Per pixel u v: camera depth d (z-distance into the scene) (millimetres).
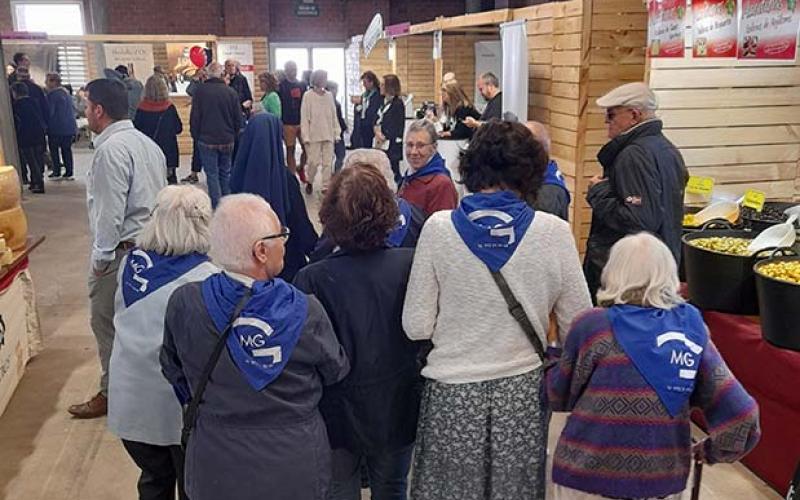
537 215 1654
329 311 1716
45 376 3598
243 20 13352
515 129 1670
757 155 4117
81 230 6609
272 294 1534
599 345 1568
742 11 3072
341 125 8688
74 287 5012
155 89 8008
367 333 1710
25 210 7469
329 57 14148
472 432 1638
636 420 1546
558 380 1638
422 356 1802
